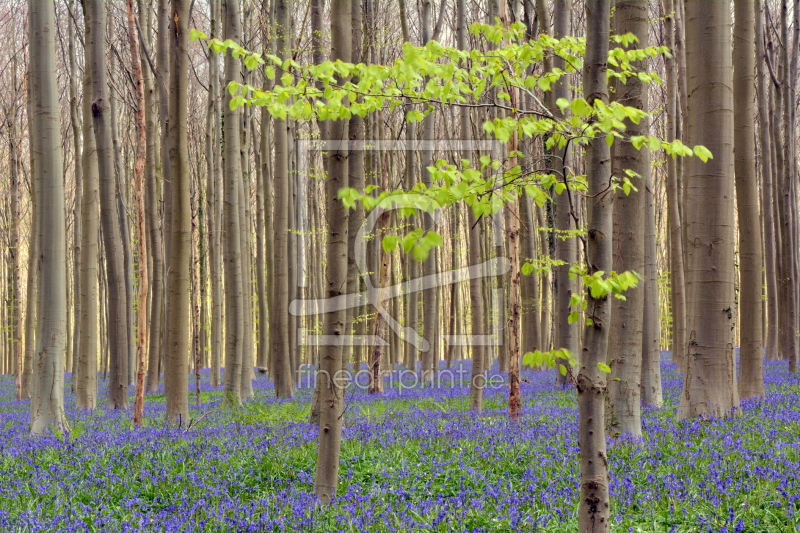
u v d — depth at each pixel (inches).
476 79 213.8
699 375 442.6
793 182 1071.6
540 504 272.7
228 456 386.6
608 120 168.9
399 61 184.2
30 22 494.6
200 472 348.5
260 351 1250.6
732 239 440.8
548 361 191.9
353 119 325.4
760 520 245.3
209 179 1059.9
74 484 322.7
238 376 746.2
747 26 541.3
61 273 498.9
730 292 439.5
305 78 218.7
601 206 194.9
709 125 438.6
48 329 491.5
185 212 571.2
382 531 247.0
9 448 399.2
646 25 351.9
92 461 372.5
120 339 738.2
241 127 980.6
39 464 366.0
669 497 267.4
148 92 824.3
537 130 176.2
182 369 575.8
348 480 321.4
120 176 1059.9
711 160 438.9
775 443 342.6
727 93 436.1
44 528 253.9
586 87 205.9
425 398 767.1
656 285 577.9
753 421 408.5
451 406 679.1
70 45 925.8
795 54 989.2
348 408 647.1
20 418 652.7
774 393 576.7
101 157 689.6
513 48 208.1
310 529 249.9
